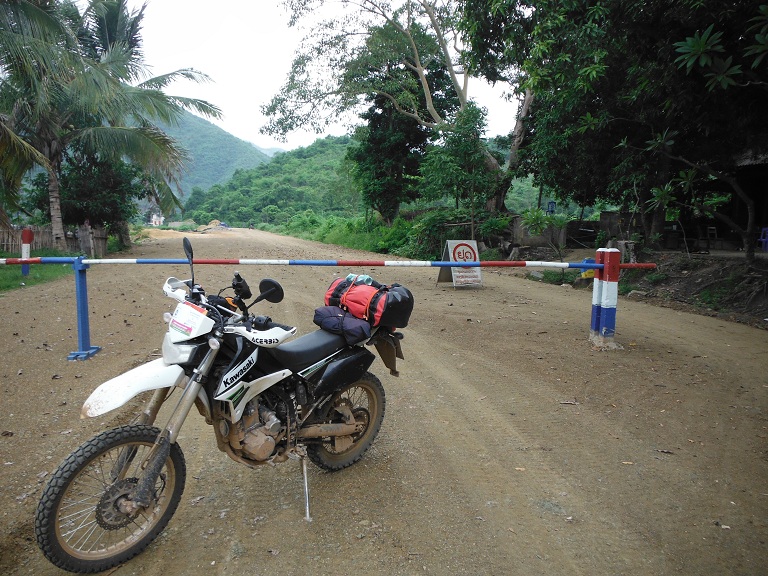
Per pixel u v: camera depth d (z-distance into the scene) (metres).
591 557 3.08
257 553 3.08
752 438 4.62
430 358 6.80
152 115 19.47
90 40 22.69
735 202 17.62
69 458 2.82
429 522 3.40
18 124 18.08
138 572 2.93
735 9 8.11
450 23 19.94
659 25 9.12
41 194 21.72
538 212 15.63
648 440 4.57
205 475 3.92
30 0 12.84
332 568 2.96
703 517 3.48
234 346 3.20
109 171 22.30
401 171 29.62
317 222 55.69
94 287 11.85
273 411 3.45
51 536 2.72
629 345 7.41
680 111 10.73
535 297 11.16
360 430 4.11
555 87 11.52
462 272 12.21
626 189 13.47
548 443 4.50
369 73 24.34
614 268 7.12
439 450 4.38
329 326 3.79
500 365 6.53
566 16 9.91
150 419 3.17
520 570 2.97
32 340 7.25
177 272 14.90
